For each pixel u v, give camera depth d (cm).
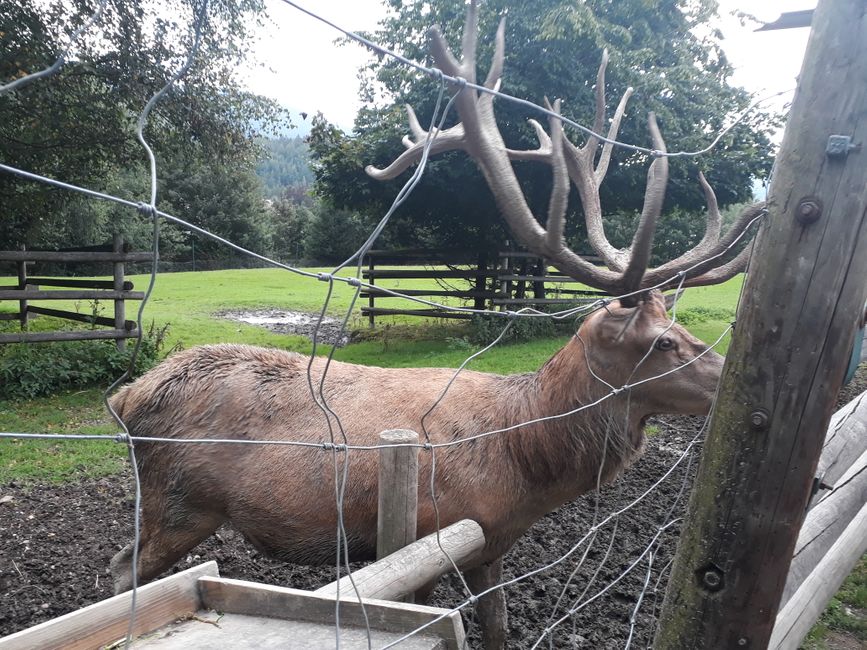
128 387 340
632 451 306
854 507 321
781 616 239
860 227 158
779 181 166
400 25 1220
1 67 862
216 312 1880
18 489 551
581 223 1438
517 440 297
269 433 309
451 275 1427
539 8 1077
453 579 415
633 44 1203
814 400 166
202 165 1268
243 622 171
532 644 357
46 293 905
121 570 341
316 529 303
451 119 1173
